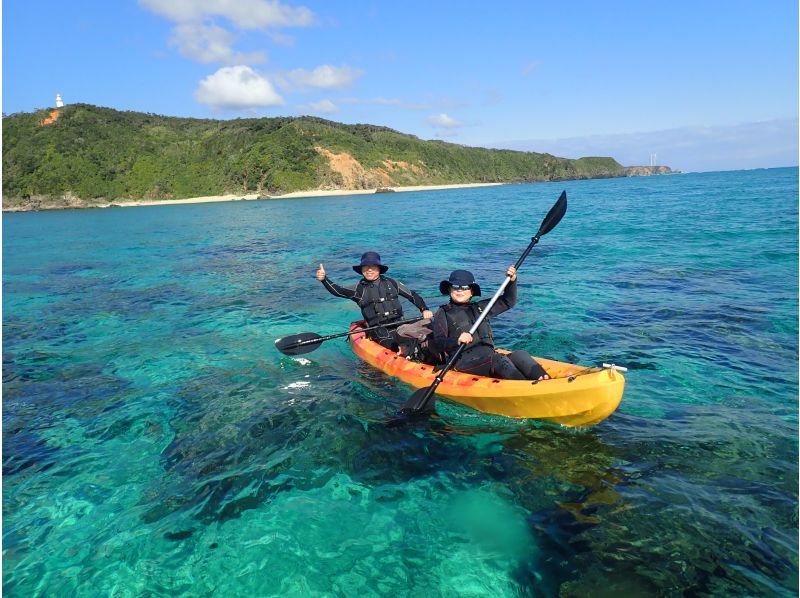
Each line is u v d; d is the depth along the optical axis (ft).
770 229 47.14
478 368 15.65
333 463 12.32
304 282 36.99
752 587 7.88
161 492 11.45
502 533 9.52
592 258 38.81
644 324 21.47
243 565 9.07
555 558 8.79
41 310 31.45
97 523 10.47
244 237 74.64
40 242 82.48
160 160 290.56
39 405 16.66
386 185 312.29
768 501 9.88
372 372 18.42
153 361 20.68
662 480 10.80
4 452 13.56
